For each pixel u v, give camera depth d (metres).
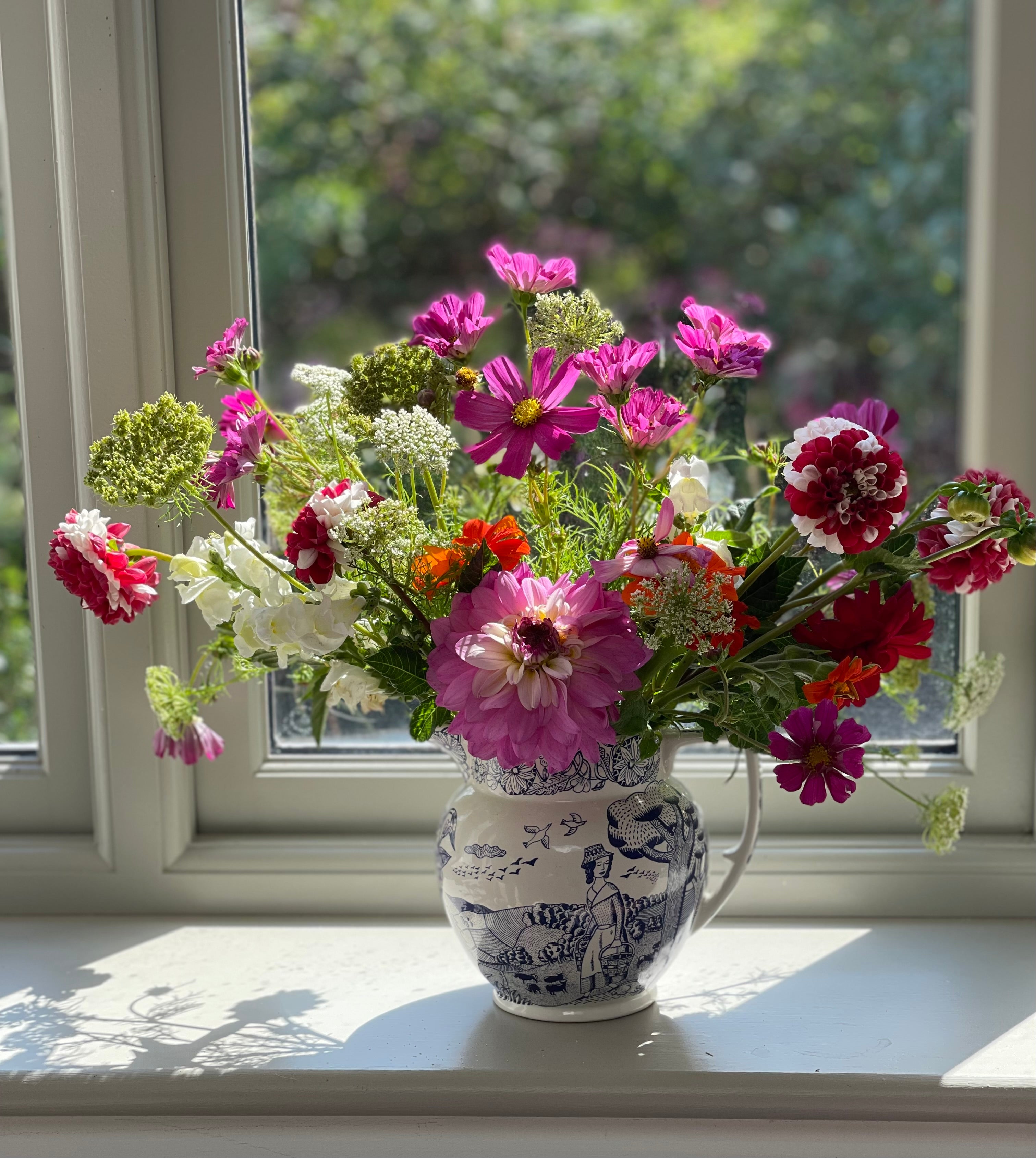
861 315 3.77
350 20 4.02
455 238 4.14
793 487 0.59
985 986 0.79
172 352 0.91
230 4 0.90
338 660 0.68
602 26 4.05
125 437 0.64
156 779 0.93
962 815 0.82
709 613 0.57
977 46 0.95
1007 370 0.93
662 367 0.97
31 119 0.91
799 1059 0.69
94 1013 0.77
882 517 0.58
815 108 3.89
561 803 0.68
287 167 4.04
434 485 0.71
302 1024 0.75
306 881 0.94
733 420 1.00
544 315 0.67
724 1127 0.68
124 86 0.87
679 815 0.71
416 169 4.11
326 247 4.08
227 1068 0.69
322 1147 0.68
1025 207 0.92
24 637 1.44
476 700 0.57
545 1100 0.68
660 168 4.08
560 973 0.70
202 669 0.93
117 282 0.88
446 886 0.71
